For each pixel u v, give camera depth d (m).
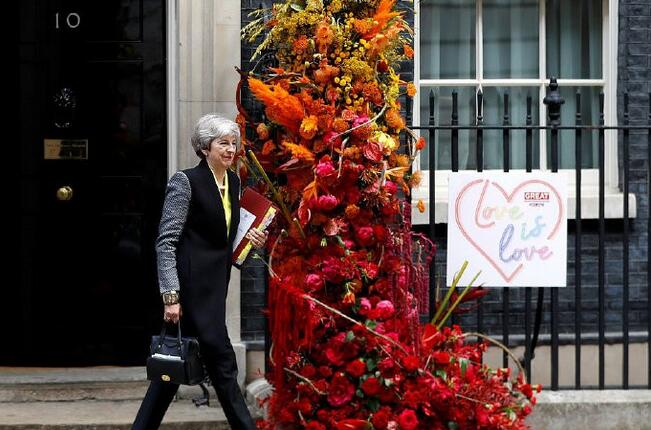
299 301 4.86
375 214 5.12
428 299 5.57
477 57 6.54
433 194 5.70
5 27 6.20
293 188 5.14
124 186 6.24
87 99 6.21
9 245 6.26
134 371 6.13
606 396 5.66
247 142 5.30
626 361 5.77
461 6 6.55
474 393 4.80
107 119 6.22
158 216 6.23
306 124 4.96
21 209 6.24
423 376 4.79
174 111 6.04
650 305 5.81
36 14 6.20
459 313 5.49
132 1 6.19
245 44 6.00
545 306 6.29
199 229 4.71
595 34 6.57
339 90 5.12
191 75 5.91
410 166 5.36
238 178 4.96
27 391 5.88
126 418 5.55
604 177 6.05
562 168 6.55
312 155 5.03
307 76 5.25
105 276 6.27
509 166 6.20
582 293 6.30
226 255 4.77
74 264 6.26
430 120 5.66
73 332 6.27
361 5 5.27
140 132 6.22
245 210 4.92
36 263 6.26
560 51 6.57
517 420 4.91
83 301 6.27
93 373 6.09
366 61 5.20
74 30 6.20
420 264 5.24
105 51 6.21
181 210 4.68
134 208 6.24
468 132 6.55
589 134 6.55
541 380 6.27
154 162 6.22
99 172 6.23
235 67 5.38
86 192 6.24
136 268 6.26
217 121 4.77
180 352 4.58
